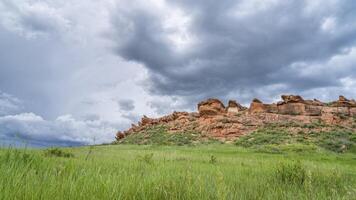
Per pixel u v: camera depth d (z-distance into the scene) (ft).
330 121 370.94
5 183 10.49
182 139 359.46
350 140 291.58
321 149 241.55
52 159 21.89
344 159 150.20
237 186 17.22
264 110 414.00
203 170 28.30
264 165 40.22
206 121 415.44
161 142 358.02
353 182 24.85
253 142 301.22
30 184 10.53
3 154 16.53
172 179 14.78
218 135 365.20
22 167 14.67
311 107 403.95
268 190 16.56
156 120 504.02
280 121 382.42
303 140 292.20
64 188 10.68
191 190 12.96
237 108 445.37
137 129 502.79
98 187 11.36
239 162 61.31
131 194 11.93
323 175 25.34
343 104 407.44
